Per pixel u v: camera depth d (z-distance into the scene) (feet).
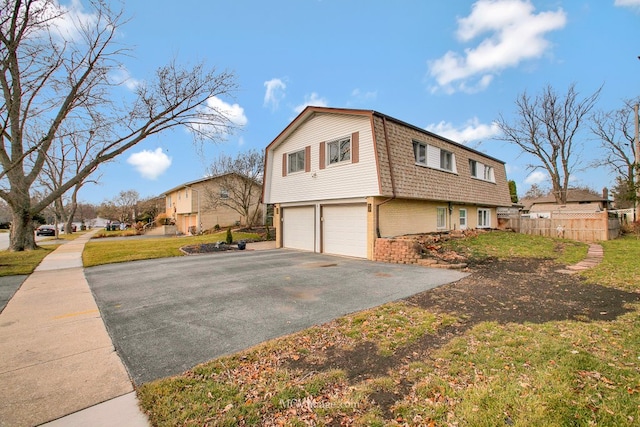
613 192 85.05
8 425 7.36
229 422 7.43
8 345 12.16
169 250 43.93
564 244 39.60
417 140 38.78
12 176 44.55
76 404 8.22
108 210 173.06
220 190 88.74
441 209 45.98
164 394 8.57
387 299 17.87
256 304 17.38
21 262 34.63
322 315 15.26
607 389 8.31
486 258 30.99
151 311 16.47
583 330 12.35
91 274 27.63
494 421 7.23
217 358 10.82
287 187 46.09
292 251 43.60
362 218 35.76
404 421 7.36
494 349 10.90
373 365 10.13
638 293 17.47
